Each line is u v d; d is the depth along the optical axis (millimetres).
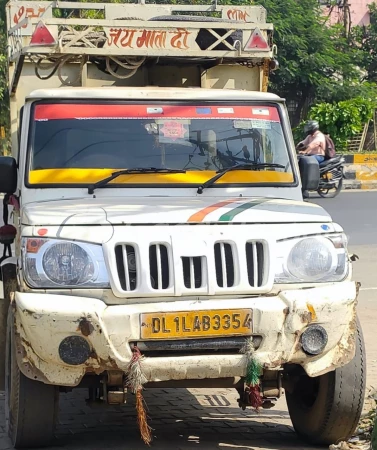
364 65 34094
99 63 7090
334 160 18938
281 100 6113
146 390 6781
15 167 5719
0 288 9938
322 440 5320
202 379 4852
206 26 6707
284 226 4938
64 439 5406
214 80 7449
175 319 4590
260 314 4645
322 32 30312
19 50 6719
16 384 4898
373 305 9703
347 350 4875
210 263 4699
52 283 4645
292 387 5242
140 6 8531
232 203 5273
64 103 5840
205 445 5309
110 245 4684
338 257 4965
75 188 5543
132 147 5762
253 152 5926
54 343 4551
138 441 5371
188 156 5805
